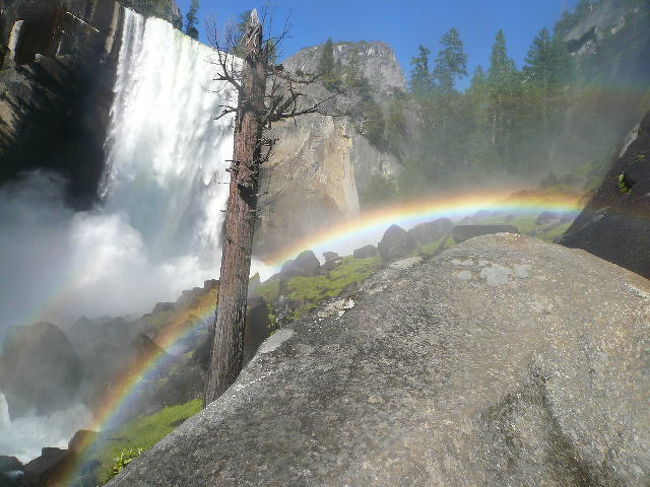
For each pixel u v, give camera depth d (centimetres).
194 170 3697
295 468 144
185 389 1074
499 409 160
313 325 213
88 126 3634
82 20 3544
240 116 737
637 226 518
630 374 172
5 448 1084
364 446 147
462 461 145
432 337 189
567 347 180
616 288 199
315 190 3922
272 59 756
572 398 168
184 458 156
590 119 4897
